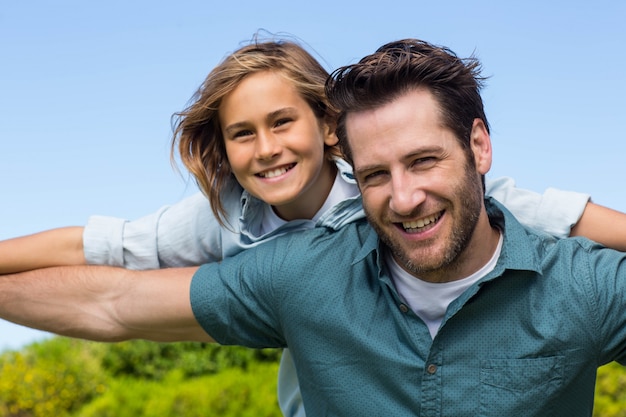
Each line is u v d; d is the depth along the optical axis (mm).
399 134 2305
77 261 3066
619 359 2521
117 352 8062
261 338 2729
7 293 2844
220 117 3025
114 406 6988
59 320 2797
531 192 3035
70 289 2799
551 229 2951
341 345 2555
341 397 2549
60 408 7844
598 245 2566
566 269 2477
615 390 6668
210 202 3070
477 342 2459
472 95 2404
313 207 3068
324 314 2566
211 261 3193
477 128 2443
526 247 2459
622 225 2928
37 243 3020
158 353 8008
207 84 3008
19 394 7797
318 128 3018
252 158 2955
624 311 2428
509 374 2439
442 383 2459
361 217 2758
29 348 8289
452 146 2340
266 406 6758
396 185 2314
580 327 2424
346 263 2625
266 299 2635
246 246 3014
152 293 2719
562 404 2490
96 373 7965
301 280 2607
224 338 2721
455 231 2363
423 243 2367
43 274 2854
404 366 2469
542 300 2451
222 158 3131
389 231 2404
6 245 2988
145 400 7105
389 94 2326
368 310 2551
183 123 3082
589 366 2465
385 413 2502
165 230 3123
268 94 2928
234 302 2654
